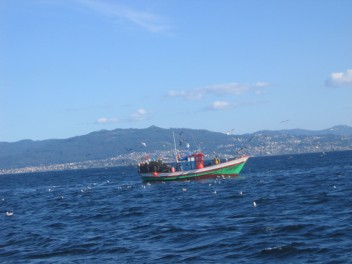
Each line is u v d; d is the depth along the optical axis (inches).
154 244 1347.2
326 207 1825.8
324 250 1143.6
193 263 1109.1
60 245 1423.5
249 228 1469.0
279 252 1154.0
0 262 1257.4
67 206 2689.5
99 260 1205.1
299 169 5206.7
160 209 2159.2
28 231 1761.8
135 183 4606.3
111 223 1824.6
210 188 3125.0
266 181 3526.1
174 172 3946.9
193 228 1545.3
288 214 1710.1
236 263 1090.7
